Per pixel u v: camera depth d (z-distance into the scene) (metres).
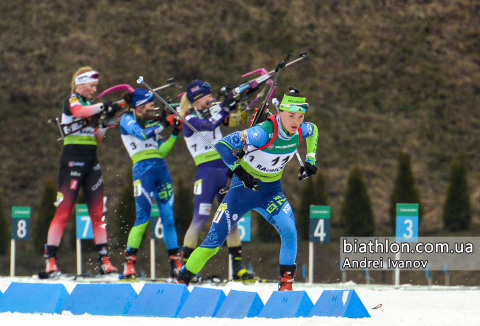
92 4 84.25
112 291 17.80
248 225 30.89
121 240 47.50
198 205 25.92
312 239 30.55
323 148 69.44
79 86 27.92
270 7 84.69
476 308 18.95
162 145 27.53
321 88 75.75
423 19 85.12
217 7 83.88
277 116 17.78
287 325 13.83
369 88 76.81
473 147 70.44
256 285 25.28
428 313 17.42
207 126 25.19
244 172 17.55
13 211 33.66
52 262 27.66
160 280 26.83
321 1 86.38
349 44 81.44
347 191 50.69
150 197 26.92
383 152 69.56
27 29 80.31
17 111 72.44
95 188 28.28
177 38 79.56
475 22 85.31
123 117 27.17
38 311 17.98
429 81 77.75
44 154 68.69
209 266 48.44
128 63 76.31
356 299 15.45
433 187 65.00
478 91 77.25
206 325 14.22
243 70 76.25
